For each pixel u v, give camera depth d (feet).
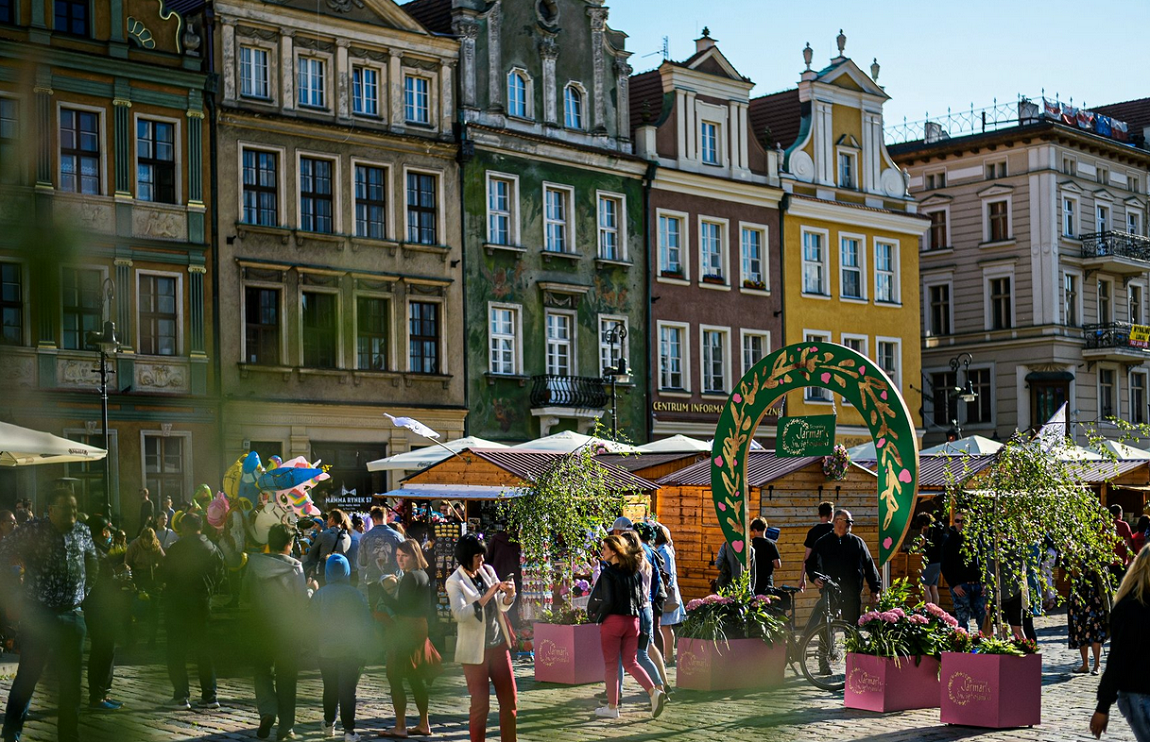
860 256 164.45
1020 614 56.70
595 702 46.65
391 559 54.85
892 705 44.27
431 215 124.57
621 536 43.70
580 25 137.80
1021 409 188.24
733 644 49.19
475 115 127.34
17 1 99.30
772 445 151.64
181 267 107.55
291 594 38.01
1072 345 189.06
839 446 74.23
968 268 194.29
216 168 110.22
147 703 43.88
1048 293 186.70
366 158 119.55
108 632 41.47
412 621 39.14
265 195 113.70
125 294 103.40
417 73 123.75
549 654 52.06
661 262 143.74
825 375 55.01
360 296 118.62
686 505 80.12
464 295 125.80
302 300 114.62
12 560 34.42
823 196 160.86
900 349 167.73
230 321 110.11
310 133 115.96
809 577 54.34
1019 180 189.37
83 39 102.58
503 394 128.16
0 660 55.72
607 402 135.23
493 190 129.39
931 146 196.44
